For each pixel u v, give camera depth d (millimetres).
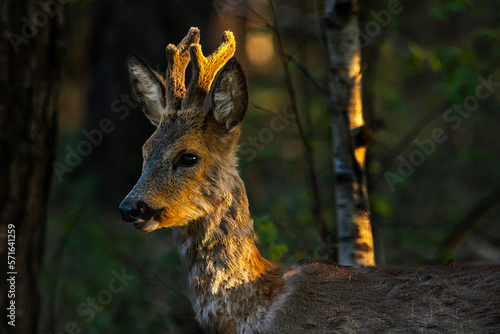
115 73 19109
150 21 18703
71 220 12359
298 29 13883
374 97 12141
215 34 18844
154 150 6777
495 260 13344
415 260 11664
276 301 6621
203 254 6742
